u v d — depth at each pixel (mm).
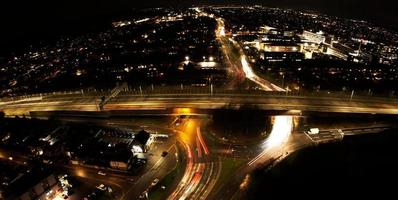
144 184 89812
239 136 113562
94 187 89750
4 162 105812
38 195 80688
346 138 109062
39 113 144375
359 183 85688
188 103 140375
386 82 177500
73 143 110938
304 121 122312
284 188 85625
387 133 110625
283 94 144125
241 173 92312
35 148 110500
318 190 84188
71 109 147750
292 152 101500
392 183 84250
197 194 84438
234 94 147000
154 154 104750
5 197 77125
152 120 131125
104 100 145250
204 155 102562
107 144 110688
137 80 190125
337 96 141125
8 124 134250
